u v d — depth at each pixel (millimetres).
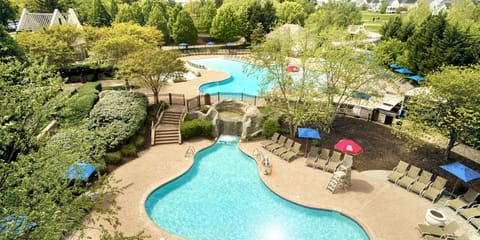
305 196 16625
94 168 15148
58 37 36812
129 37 33344
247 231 14281
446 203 15703
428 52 35250
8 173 8211
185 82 37531
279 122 25297
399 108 27891
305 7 102500
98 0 67438
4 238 7133
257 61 24234
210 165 20516
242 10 69125
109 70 38344
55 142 10641
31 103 9031
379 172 19047
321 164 19594
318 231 14391
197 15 89500
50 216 8305
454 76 17859
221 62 52531
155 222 14719
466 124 16906
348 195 16750
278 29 23875
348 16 80688
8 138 8398
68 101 11523
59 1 73062
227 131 25266
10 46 28672
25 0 70875
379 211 15375
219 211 15695
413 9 62562
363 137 23641
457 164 15859
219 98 30484
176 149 22250
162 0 89000
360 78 22328
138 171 18906
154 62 25031
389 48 40969
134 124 22078
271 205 16281
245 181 18625
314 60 22219
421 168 19234
